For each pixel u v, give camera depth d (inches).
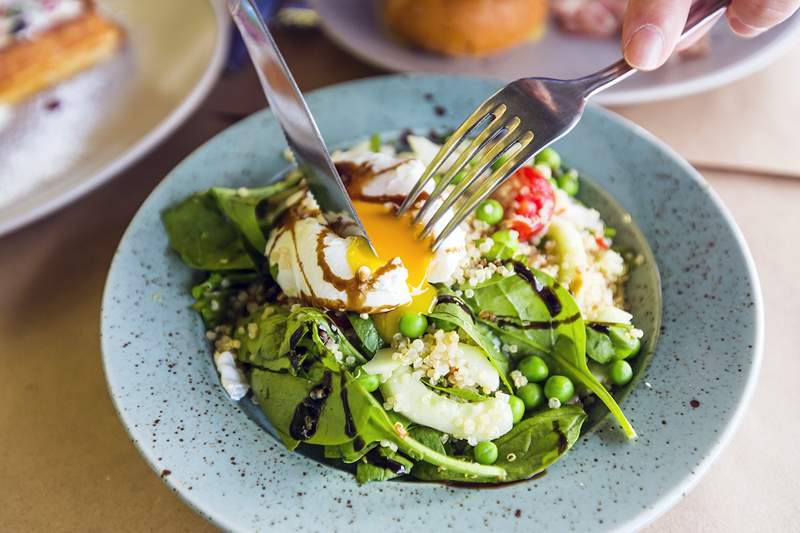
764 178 14.1
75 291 13.1
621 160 13.0
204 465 10.1
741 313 11.0
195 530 10.6
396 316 10.9
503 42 16.3
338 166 12.1
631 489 9.7
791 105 15.3
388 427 10.1
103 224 14.0
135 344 11.3
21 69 16.2
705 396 10.3
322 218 11.4
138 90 16.0
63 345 12.5
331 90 14.2
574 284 11.8
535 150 10.4
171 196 12.9
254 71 16.3
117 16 17.3
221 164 13.4
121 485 11.0
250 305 12.1
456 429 10.5
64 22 16.8
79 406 11.9
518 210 12.1
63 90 16.2
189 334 11.7
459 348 10.9
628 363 11.2
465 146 13.3
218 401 10.9
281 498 9.9
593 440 10.3
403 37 16.3
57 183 14.2
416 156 13.1
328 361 10.5
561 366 11.2
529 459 10.3
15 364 12.3
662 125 15.1
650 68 10.3
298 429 10.5
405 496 9.9
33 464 11.3
